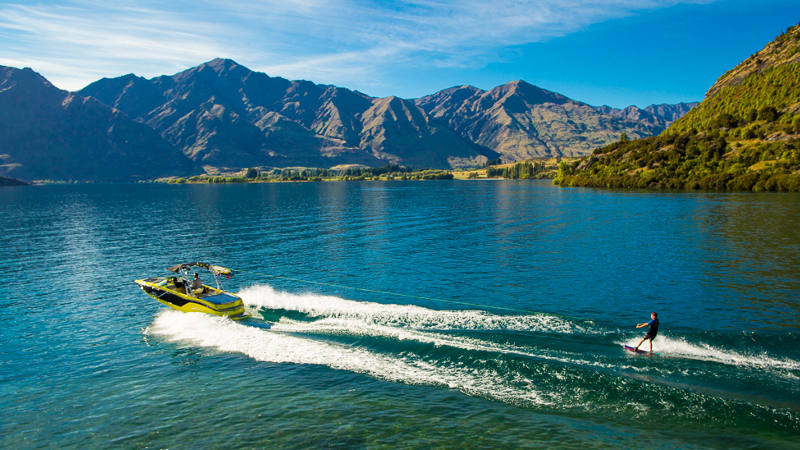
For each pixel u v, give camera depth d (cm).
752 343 2403
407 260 4994
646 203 11200
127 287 4128
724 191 14738
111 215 10988
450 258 5050
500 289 3719
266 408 1919
